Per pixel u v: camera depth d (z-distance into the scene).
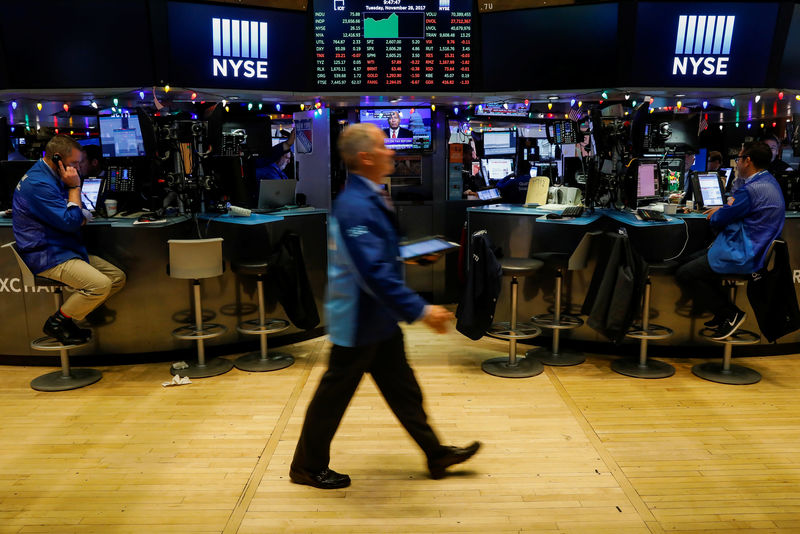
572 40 4.96
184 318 4.56
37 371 4.41
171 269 4.06
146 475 2.92
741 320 3.99
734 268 3.88
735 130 6.10
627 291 3.91
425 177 6.15
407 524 2.50
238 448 3.19
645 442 3.23
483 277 4.09
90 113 5.71
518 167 6.78
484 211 4.90
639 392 3.94
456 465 2.98
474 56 5.13
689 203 4.81
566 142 4.84
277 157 5.93
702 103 5.85
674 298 4.52
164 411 3.68
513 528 2.46
